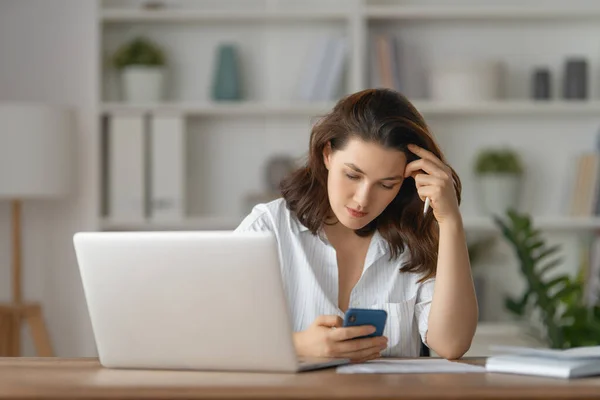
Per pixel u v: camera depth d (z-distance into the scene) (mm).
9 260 6469
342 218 3008
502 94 6570
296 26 6574
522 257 5629
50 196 5949
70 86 6453
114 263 2602
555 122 6605
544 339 5875
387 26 6582
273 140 6582
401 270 3271
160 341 2605
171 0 6543
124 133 6262
